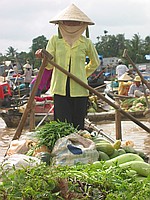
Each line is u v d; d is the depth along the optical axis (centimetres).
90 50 642
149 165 462
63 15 621
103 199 372
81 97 627
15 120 1191
